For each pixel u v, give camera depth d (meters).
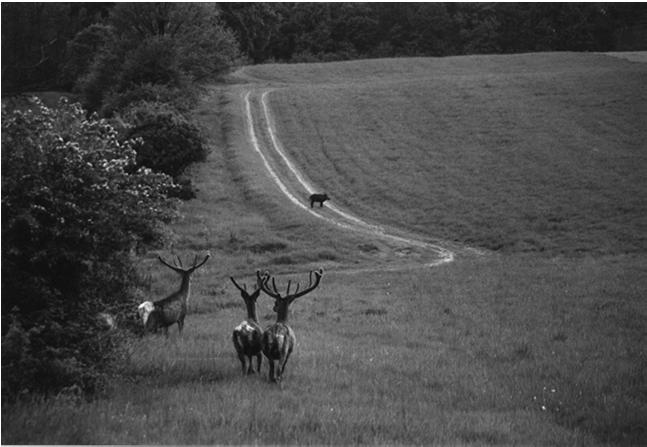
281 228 46.34
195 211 49.69
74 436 10.78
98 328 14.74
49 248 14.17
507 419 13.47
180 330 21.20
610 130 66.81
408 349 19.84
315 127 75.31
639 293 28.64
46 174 14.36
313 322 24.44
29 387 12.91
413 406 14.01
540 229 46.31
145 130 51.22
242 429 11.69
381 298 29.56
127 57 73.38
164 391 13.89
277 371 15.40
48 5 68.44
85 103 75.50
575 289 29.78
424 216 50.88
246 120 77.06
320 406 13.48
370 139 71.00
